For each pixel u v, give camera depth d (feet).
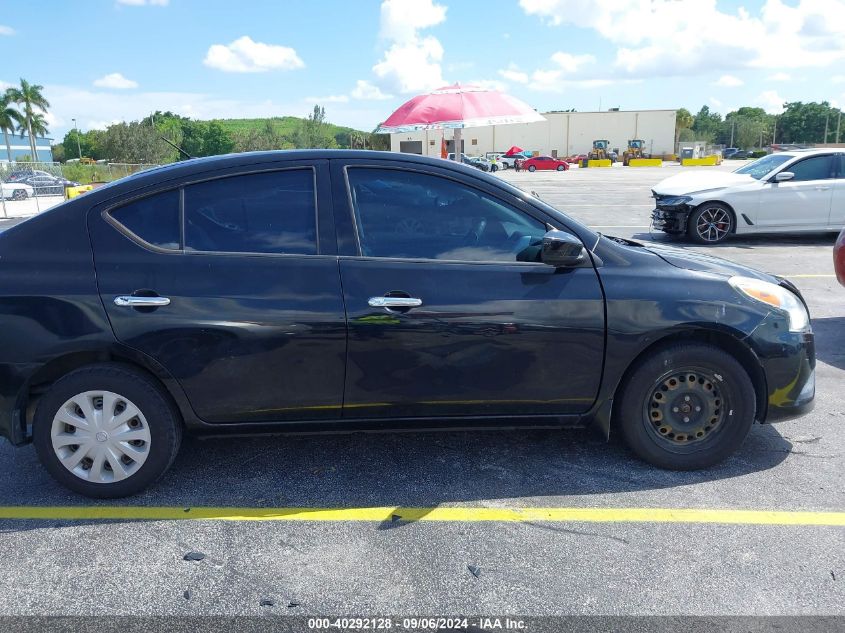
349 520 10.16
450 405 10.88
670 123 239.09
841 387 15.81
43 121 240.12
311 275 10.42
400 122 34.86
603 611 8.08
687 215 37.27
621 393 11.34
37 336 10.07
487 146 244.83
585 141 243.60
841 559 9.07
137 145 204.33
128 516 10.31
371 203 10.82
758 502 10.59
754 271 12.17
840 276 19.58
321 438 13.11
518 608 8.14
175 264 10.33
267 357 10.36
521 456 12.26
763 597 8.30
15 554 9.33
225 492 11.03
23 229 10.53
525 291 10.64
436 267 10.61
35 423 10.41
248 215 10.68
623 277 10.90
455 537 9.69
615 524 9.98
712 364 11.03
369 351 10.44
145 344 10.14
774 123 442.91
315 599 8.34
